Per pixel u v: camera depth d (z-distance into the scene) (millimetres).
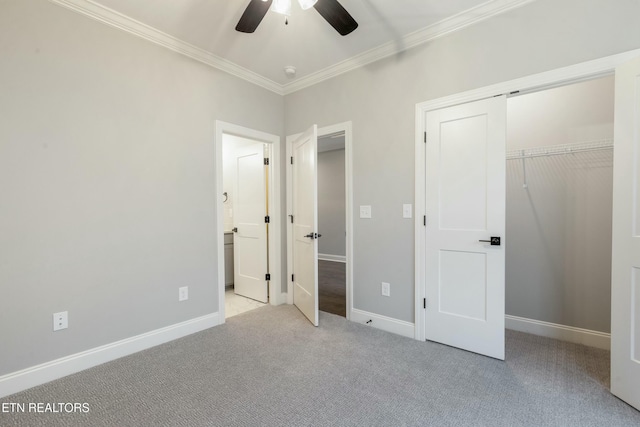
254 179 3697
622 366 1708
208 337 2621
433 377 1969
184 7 2143
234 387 1874
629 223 1678
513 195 2738
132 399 1763
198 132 2760
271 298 3555
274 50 2725
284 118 3574
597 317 2404
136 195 2365
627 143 1683
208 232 2842
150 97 2439
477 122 2256
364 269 2879
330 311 3332
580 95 2459
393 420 1571
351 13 2221
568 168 2510
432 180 2465
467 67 2287
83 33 2092
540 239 2627
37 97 1909
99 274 2178
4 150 1796
